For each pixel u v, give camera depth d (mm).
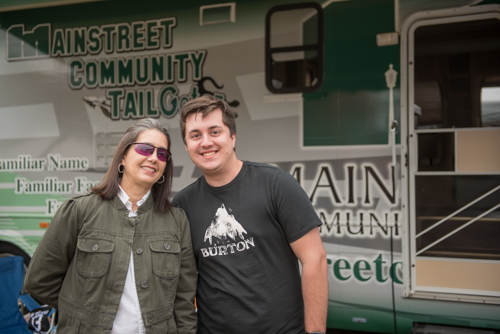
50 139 3719
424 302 2953
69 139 3674
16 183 3801
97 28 3609
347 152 3105
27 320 3262
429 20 2969
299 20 3205
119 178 1762
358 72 3098
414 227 2979
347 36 3121
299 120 3199
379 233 3035
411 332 2854
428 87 2971
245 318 1680
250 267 1701
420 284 2967
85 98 3637
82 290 1554
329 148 3139
